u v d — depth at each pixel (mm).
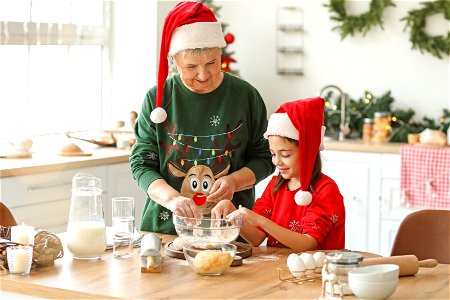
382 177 5480
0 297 2547
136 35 5641
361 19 6035
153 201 3279
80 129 5578
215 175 3205
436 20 5898
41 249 2691
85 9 5547
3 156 4770
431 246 3205
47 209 4578
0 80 4988
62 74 5414
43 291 2465
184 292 2398
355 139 5855
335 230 3047
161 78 3133
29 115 5195
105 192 4965
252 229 3111
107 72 5723
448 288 2486
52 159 4770
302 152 2979
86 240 2785
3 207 3316
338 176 5613
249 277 2584
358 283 2314
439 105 5926
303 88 6312
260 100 3301
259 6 6387
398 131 5730
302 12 6273
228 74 3252
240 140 3227
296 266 2561
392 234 5484
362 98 6113
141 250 2697
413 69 5977
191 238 2768
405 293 2428
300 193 2990
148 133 3250
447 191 5242
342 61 6180
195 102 3182
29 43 5098
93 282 2504
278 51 6352
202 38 2984
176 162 3205
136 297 2344
